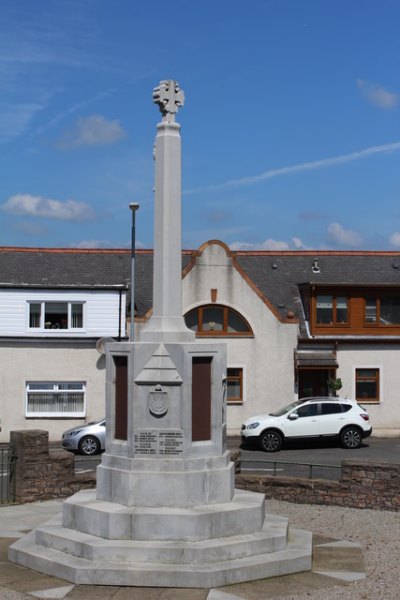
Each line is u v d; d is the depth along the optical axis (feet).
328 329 125.29
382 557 44.70
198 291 121.19
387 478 57.88
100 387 118.11
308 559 41.68
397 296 126.41
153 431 42.80
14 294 117.39
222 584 38.99
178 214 45.29
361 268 138.10
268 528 43.65
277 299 131.54
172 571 38.73
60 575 39.99
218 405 43.93
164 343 43.24
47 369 117.50
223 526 41.73
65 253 135.33
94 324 118.73
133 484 42.47
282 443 102.42
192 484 42.55
